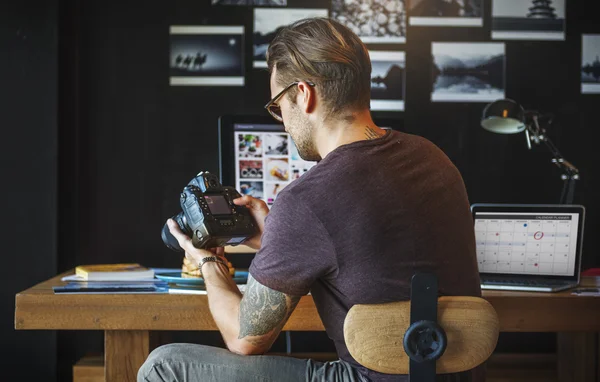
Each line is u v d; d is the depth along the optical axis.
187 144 2.92
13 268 2.73
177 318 1.75
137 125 2.91
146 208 2.91
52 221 2.74
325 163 1.25
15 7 2.74
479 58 2.93
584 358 2.30
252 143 2.26
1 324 2.73
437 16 2.93
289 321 1.74
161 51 2.91
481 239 2.10
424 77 2.93
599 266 2.93
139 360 1.78
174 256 2.92
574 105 2.94
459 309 1.24
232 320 1.38
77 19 2.89
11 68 2.74
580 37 2.94
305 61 1.31
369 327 1.22
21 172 2.74
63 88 2.81
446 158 1.36
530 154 2.94
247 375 1.36
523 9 2.94
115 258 2.90
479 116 2.94
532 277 2.06
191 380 1.39
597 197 2.94
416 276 1.20
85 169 2.90
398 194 1.23
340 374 1.32
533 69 2.94
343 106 1.32
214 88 2.92
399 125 2.26
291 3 2.91
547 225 2.07
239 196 1.67
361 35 2.92
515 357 2.79
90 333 2.87
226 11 2.91
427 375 1.23
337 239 1.20
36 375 2.75
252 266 1.29
